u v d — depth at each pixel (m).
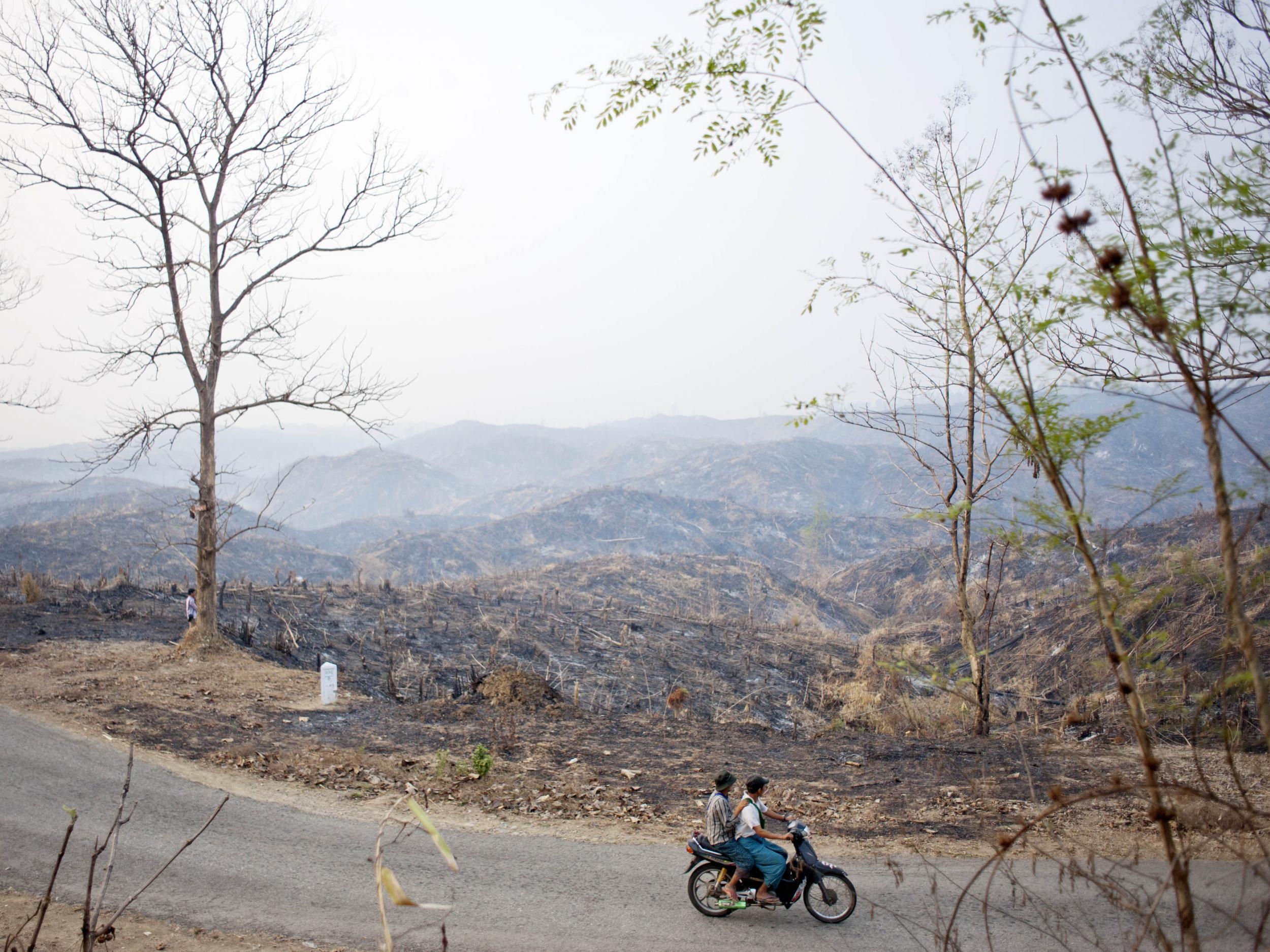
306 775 12.05
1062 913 7.89
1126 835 10.05
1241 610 2.59
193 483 18.70
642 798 11.93
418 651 24.16
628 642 28.42
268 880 8.70
